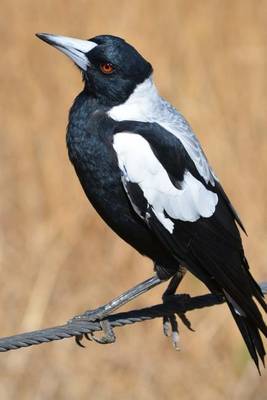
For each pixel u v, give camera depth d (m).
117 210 10.69
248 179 15.80
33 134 16.30
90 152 10.60
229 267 10.51
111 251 15.23
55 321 14.73
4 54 16.92
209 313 14.74
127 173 10.48
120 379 14.34
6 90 16.69
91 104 10.77
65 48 10.80
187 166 10.64
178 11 17.08
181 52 16.75
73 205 15.64
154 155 10.52
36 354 14.33
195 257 10.62
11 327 14.62
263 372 14.48
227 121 16.25
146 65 10.84
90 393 14.19
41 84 16.67
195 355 14.58
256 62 16.66
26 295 14.83
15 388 14.15
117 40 10.80
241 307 10.24
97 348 14.42
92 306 14.91
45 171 15.97
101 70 10.73
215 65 16.62
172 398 14.35
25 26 17.11
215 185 10.80
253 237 15.39
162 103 10.97
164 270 10.82
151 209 10.56
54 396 14.15
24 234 15.50
